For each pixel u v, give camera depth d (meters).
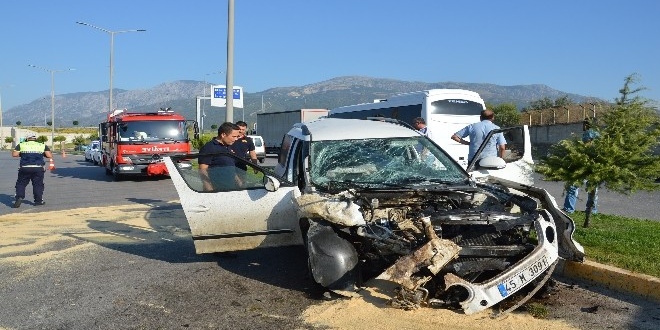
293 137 8.88
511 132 9.90
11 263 8.55
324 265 6.26
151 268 8.15
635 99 8.96
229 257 8.62
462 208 6.64
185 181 7.38
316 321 5.87
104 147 27.86
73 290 7.14
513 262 6.00
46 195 18.70
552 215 6.98
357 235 6.29
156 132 23.86
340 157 7.80
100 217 12.98
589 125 9.38
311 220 6.66
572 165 9.09
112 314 6.24
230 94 18.41
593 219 10.72
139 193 19.06
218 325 5.86
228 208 7.32
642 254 7.59
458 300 5.95
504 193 7.05
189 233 10.82
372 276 6.77
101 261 8.62
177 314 6.21
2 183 23.95
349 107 30.16
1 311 6.40
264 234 7.41
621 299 6.45
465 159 22.33
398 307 6.09
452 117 22.69
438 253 5.68
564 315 5.95
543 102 57.62
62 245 9.82
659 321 5.79
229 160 7.91
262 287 7.11
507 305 6.16
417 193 6.84
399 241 5.99
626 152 8.77
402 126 8.68
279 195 7.36
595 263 7.23
